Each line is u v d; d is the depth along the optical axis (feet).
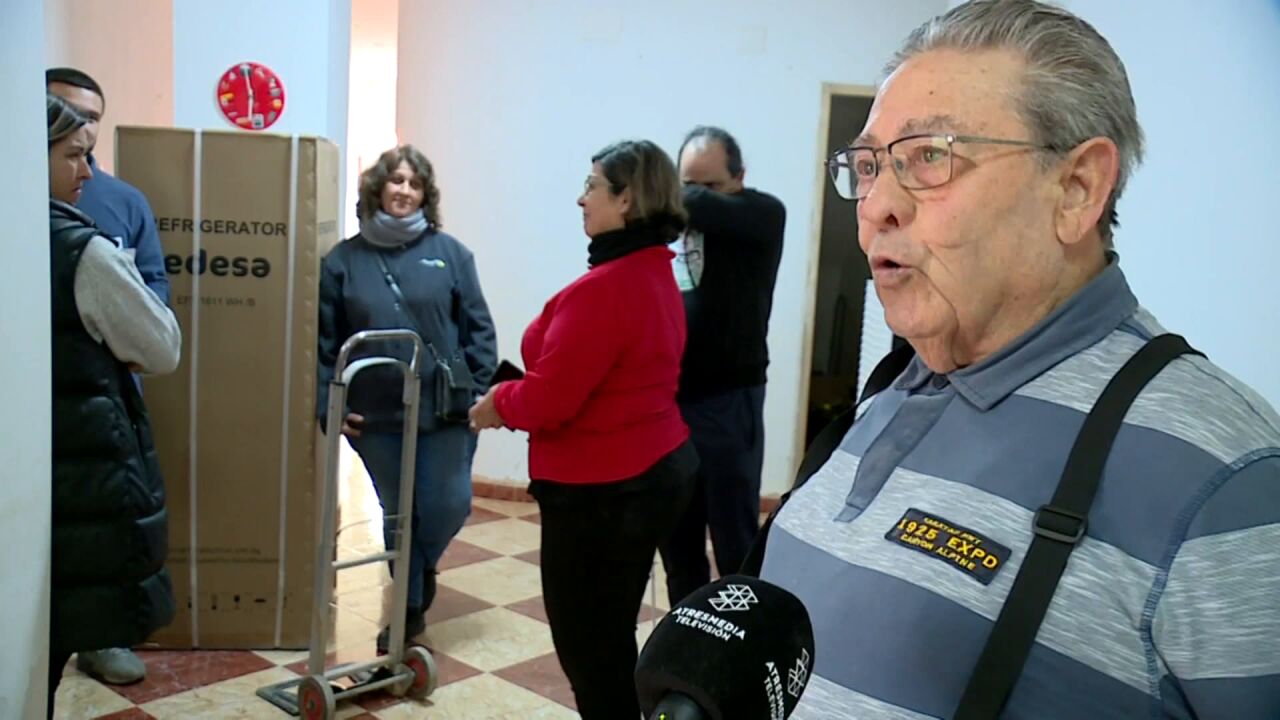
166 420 9.61
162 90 14.20
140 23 13.79
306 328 9.71
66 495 6.49
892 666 2.54
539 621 10.93
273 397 9.75
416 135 15.11
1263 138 4.60
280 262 9.63
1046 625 2.33
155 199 9.41
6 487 5.39
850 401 16.92
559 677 9.54
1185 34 5.15
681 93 14.62
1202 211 5.02
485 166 15.01
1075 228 2.57
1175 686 2.26
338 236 11.07
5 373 5.30
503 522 14.53
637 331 6.44
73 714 8.43
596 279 6.44
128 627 6.79
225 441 9.73
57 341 6.46
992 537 2.49
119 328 6.59
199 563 9.84
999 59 2.56
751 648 2.10
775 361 14.97
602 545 6.63
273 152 9.53
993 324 2.70
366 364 8.45
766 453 15.11
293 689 9.00
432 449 9.95
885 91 2.74
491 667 9.69
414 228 9.96
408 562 9.03
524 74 14.78
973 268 2.59
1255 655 2.14
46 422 5.84
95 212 8.50
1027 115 2.51
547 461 6.68
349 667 8.79
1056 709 2.31
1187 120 5.16
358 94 29.94
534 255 15.10
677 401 9.05
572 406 6.40
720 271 8.82
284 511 9.89
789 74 14.53
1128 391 2.44
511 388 6.66
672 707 2.02
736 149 9.13
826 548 2.88
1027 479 2.50
